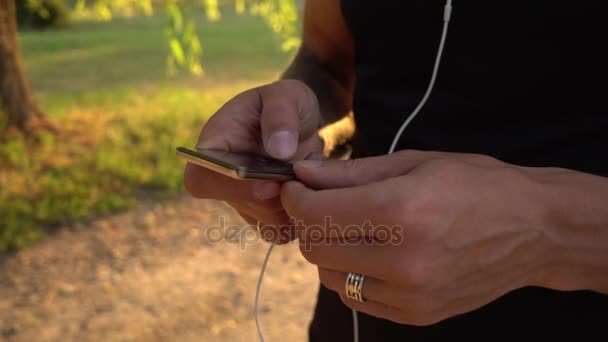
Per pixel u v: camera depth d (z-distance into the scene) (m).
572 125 0.98
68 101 8.21
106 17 7.12
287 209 0.82
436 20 1.08
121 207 5.07
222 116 1.10
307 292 3.96
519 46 0.99
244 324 3.62
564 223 0.75
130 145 6.40
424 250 0.69
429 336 1.09
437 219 0.69
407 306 0.73
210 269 4.22
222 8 20.41
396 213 0.69
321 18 1.45
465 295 0.74
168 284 4.03
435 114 1.12
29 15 15.89
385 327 1.16
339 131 1.43
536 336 0.99
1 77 6.20
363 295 0.77
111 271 4.18
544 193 0.75
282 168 0.92
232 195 1.07
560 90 0.98
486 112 1.05
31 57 12.05
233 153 1.00
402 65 1.17
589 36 0.93
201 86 9.53
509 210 0.72
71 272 4.16
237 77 10.23
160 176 5.59
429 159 0.82
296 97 1.11
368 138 1.27
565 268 0.78
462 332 1.05
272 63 11.42
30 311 3.71
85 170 5.66
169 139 6.52
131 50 12.73
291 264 4.32
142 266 4.25
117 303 3.81
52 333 3.51
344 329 1.28
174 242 4.59
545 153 1.00
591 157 0.96
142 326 3.58
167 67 10.96
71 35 15.05
